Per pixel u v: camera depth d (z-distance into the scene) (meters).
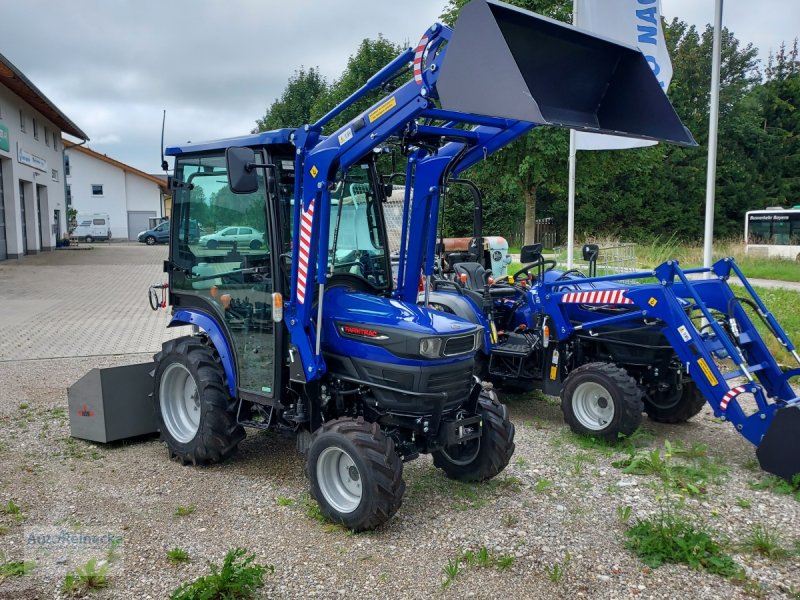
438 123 5.13
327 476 4.12
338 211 4.49
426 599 3.30
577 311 6.57
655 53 9.22
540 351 6.69
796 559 3.72
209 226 4.96
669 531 3.83
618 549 3.82
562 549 3.81
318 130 4.28
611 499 4.53
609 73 4.34
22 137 25.53
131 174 50.41
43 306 13.49
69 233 40.34
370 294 4.77
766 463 4.80
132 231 51.00
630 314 5.79
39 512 4.21
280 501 4.39
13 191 24.72
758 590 3.39
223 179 4.81
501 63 3.35
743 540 3.93
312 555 3.71
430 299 6.93
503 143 4.66
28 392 7.10
